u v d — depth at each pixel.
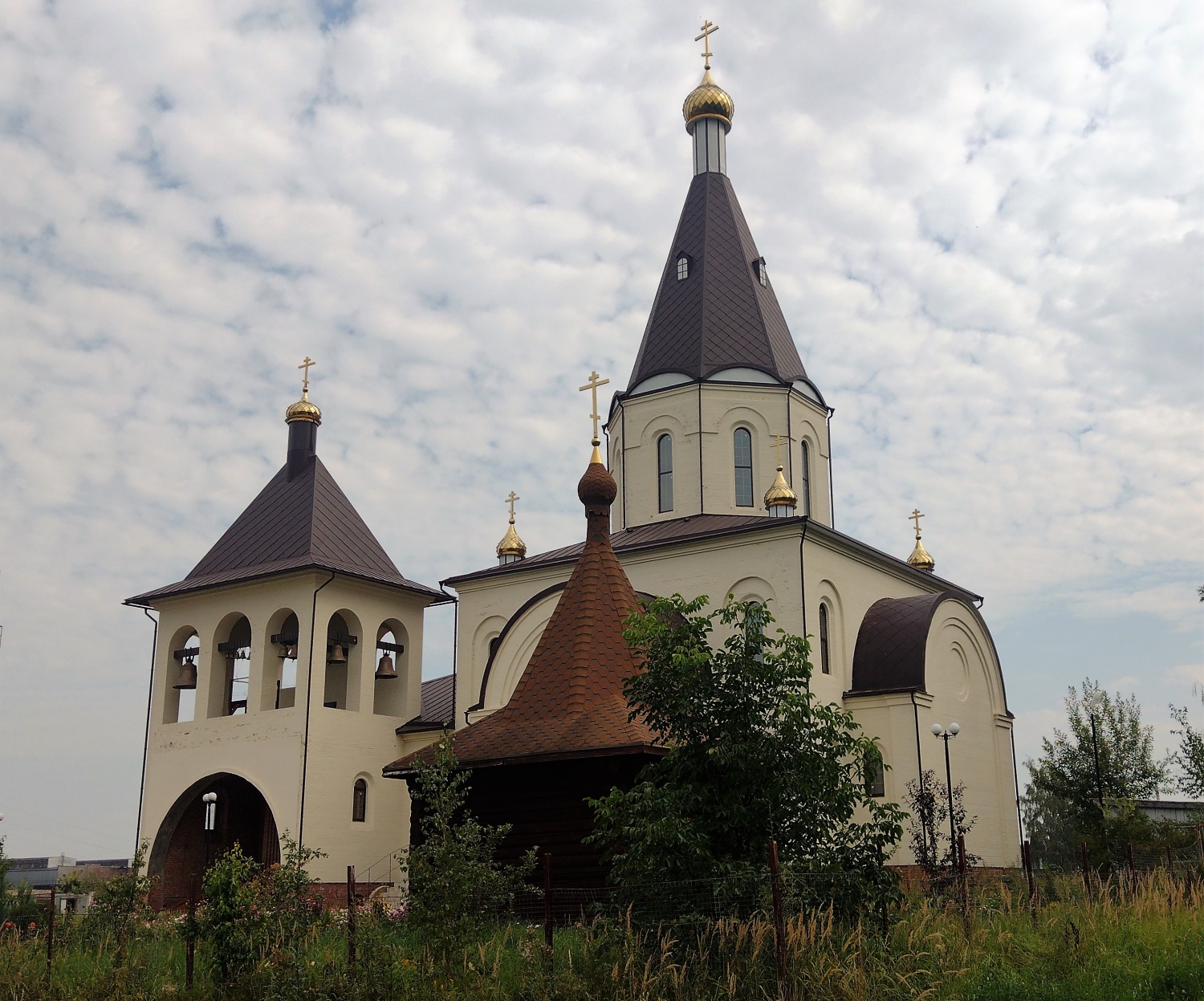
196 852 35.44
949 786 26.67
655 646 16.48
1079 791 38.38
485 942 16.55
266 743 33.66
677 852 15.00
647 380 36.69
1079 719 39.91
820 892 15.19
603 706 22.47
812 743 15.95
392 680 36.88
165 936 21.70
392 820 34.84
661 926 14.65
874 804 16.38
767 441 35.81
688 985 14.00
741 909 14.49
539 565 34.34
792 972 13.74
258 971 16.23
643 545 32.53
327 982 15.55
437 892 16.62
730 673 16.02
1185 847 30.91
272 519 36.69
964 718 32.97
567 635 23.86
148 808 35.38
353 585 35.34
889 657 31.19
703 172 40.03
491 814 22.08
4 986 17.36
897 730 30.08
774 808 15.61
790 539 30.56
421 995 14.83
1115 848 31.31
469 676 35.19
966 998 13.73
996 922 17.16
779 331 37.75
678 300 37.75
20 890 27.42
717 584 31.44
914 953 14.90
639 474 36.41
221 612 35.91
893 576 34.72
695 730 15.98
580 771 21.41
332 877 32.66
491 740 22.42
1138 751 39.44
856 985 13.75
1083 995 13.52
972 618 34.00
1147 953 15.25
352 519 37.22
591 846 20.81
